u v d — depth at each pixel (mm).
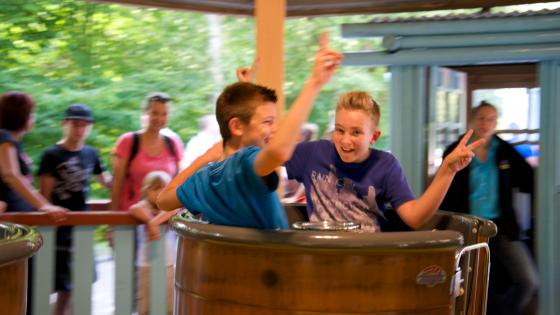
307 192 2576
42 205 3559
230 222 2135
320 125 7852
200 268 2131
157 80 8609
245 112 2127
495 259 4277
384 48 4570
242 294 2031
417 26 4465
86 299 3566
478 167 4227
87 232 3557
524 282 4246
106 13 8727
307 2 4535
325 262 1938
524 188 4312
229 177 2023
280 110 3678
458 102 4836
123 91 8461
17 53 8484
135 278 3729
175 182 2393
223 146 2227
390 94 4668
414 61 4504
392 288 1946
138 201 3957
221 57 8844
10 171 3566
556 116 4441
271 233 1977
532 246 4566
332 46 8039
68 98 8250
